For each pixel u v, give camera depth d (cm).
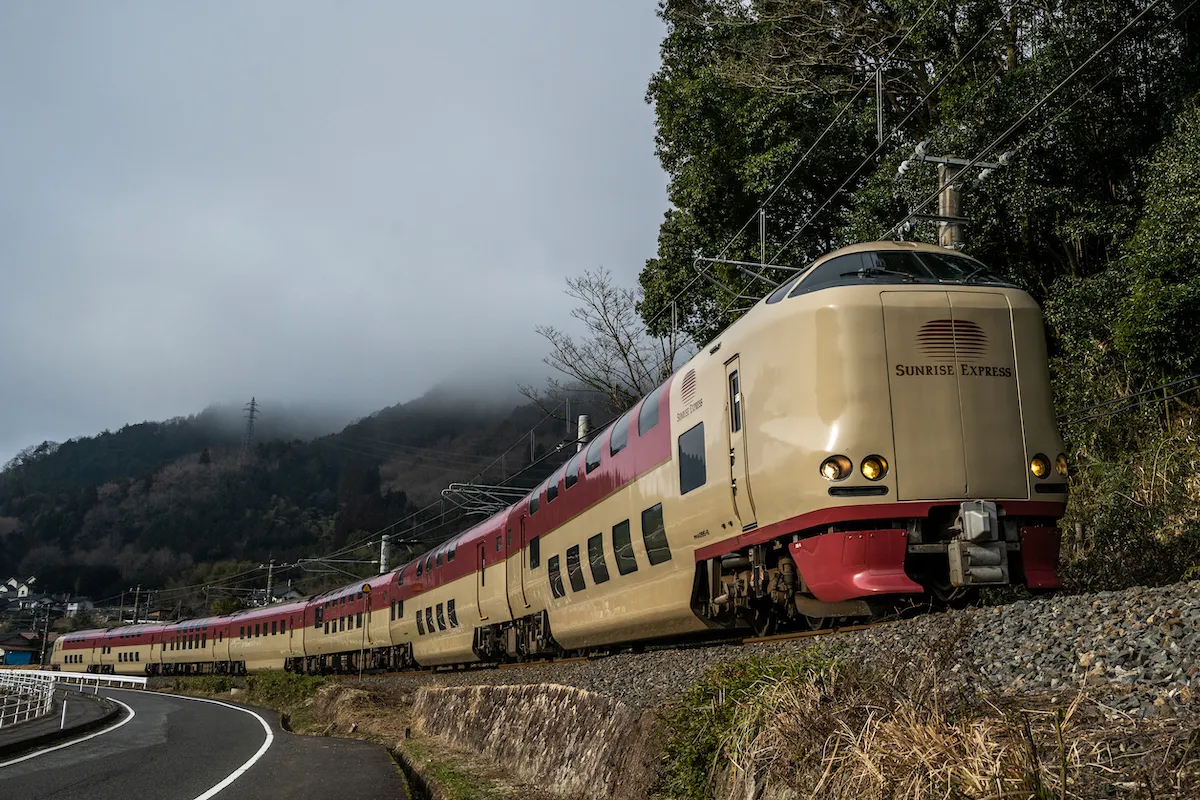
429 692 1753
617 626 1472
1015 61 1888
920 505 873
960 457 880
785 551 993
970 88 1734
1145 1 1586
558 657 1895
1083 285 1605
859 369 888
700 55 2525
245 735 1853
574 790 820
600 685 1017
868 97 2259
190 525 17962
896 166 1862
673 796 616
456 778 1008
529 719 1062
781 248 2259
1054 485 906
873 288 918
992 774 360
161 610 10550
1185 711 414
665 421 1260
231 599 8219
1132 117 1677
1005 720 420
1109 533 1302
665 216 2692
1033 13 1781
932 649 530
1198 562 1106
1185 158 1374
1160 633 546
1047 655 586
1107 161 1697
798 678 567
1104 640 571
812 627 1028
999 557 864
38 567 18312
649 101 2634
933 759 395
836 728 488
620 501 1412
